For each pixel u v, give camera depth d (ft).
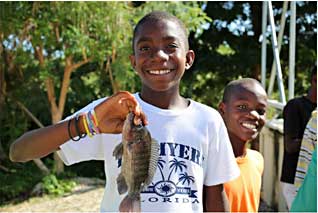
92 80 30.73
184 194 6.31
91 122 5.95
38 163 26.94
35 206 22.40
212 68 40.75
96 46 23.34
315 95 13.35
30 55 25.73
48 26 22.36
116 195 6.29
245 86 9.32
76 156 6.41
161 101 6.59
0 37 24.88
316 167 8.94
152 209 6.15
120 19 23.08
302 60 41.70
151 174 6.06
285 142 13.79
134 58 6.70
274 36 22.68
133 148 5.83
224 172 6.82
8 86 28.68
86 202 22.85
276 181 20.27
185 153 6.43
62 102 27.04
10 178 25.63
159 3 24.02
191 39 40.45
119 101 5.91
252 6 40.52
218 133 6.82
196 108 6.82
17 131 28.32
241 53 40.42
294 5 20.92
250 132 9.16
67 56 24.36
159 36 6.30
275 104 21.74
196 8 25.12
